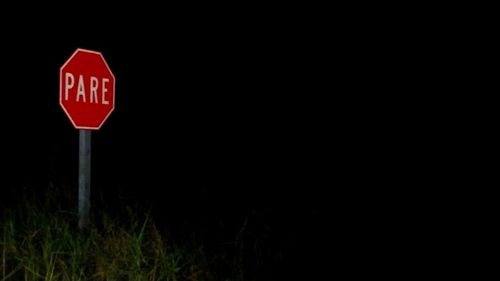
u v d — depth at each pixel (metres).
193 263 3.42
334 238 4.40
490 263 4.23
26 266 2.94
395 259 4.21
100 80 3.50
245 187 5.43
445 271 4.09
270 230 4.22
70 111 3.29
